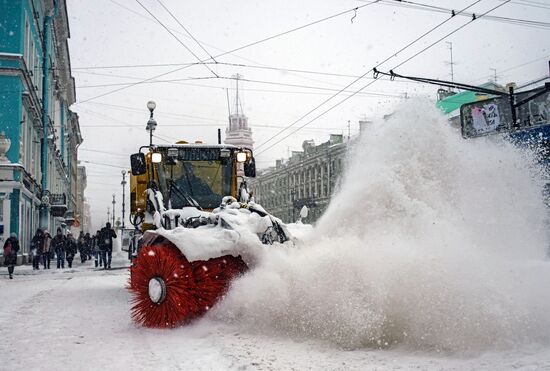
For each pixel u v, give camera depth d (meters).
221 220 6.08
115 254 35.22
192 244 5.56
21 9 24.80
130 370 4.07
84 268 21.91
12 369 4.20
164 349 4.77
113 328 6.02
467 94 30.06
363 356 4.21
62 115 49.47
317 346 4.60
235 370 3.96
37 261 21.02
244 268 5.92
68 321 6.65
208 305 5.69
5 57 24.08
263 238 6.07
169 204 7.96
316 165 56.75
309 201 55.50
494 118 14.89
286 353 4.39
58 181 45.50
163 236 5.87
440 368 3.75
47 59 33.84
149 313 5.85
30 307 8.18
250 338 5.00
